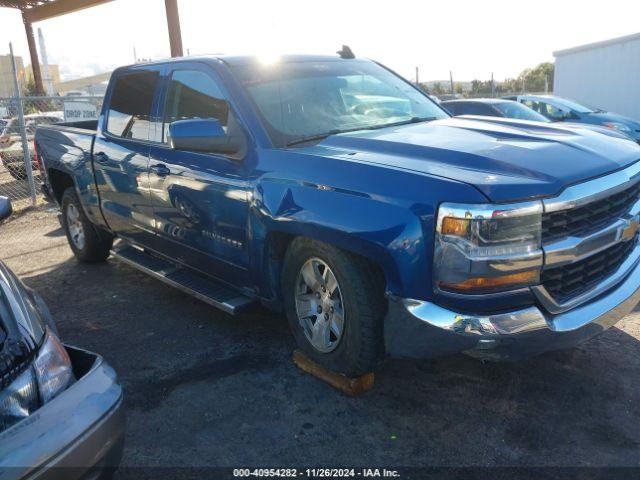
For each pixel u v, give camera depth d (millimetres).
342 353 3363
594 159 3164
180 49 11062
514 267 2736
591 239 2979
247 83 3986
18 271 6332
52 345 2408
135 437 3176
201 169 4031
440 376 3656
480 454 2932
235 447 3057
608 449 2928
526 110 11758
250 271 3820
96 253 6250
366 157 3244
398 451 2977
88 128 7031
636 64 16469
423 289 2852
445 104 12398
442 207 2742
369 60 5027
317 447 3029
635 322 4320
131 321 4781
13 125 12672
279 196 3420
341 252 3191
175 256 4660
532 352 2896
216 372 3846
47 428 2129
